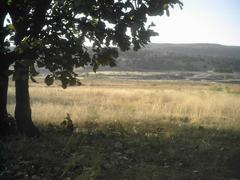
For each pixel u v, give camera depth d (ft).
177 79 321.93
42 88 110.01
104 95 88.48
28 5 30.40
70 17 29.68
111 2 27.78
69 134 37.09
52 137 35.29
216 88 148.36
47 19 30.45
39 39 28.99
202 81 297.94
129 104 65.98
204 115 51.13
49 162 28.68
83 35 29.40
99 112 49.52
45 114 45.62
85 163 28.17
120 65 443.73
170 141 35.32
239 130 41.83
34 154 30.27
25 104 35.99
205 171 28.07
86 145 33.32
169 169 28.19
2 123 35.42
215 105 61.11
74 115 45.83
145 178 25.94
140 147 32.91
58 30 29.68
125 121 44.34
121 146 32.81
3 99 35.65
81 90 101.96
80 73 332.19
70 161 28.32
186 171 27.94
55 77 28.02
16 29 30.81
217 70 471.21
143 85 184.65
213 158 30.94
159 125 43.60
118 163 28.53
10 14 31.35
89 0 25.82
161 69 465.06
